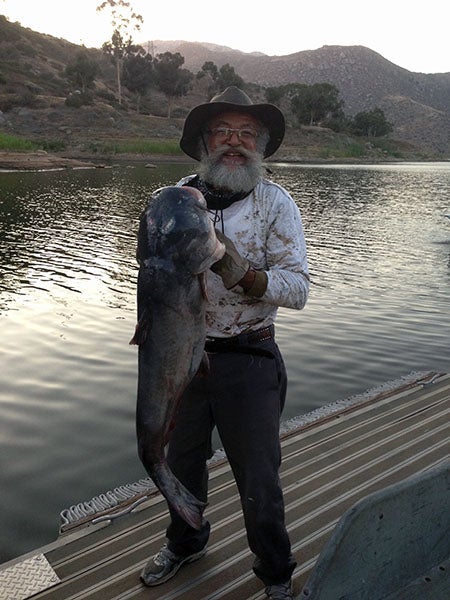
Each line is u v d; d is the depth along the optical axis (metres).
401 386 5.46
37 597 2.79
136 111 100.75
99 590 2.82
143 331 2.16
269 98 123.81
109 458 4.86
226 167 2.36
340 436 4.43
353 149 105.12
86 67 99.12
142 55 103.69
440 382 5.65
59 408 5.81
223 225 2.42
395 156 114.25
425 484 2.16
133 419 5.60
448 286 12.02
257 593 2.78
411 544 2.20
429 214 25.80
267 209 2.42
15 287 10.95
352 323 9.15
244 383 2.45
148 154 69.25
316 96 118.19
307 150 97.69
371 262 14.62
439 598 2.21
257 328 2.51
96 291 10.79
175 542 2.85
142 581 2.86
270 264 2.48
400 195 35.81
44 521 4.00
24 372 6.73
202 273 2.16
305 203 29.47
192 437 2.67
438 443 4.31
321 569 1.94
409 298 10.92
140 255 2.17
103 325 8.63
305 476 3.84
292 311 9.76
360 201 31.20
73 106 86.38
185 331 2.17
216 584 2.84
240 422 2.45
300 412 5.92
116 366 6.99
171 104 101.12
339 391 6.50
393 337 8.50
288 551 2.51
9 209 22.72
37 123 80.19
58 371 6.79
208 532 2.96
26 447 5.02
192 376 2.26
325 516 3.40
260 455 2.40
